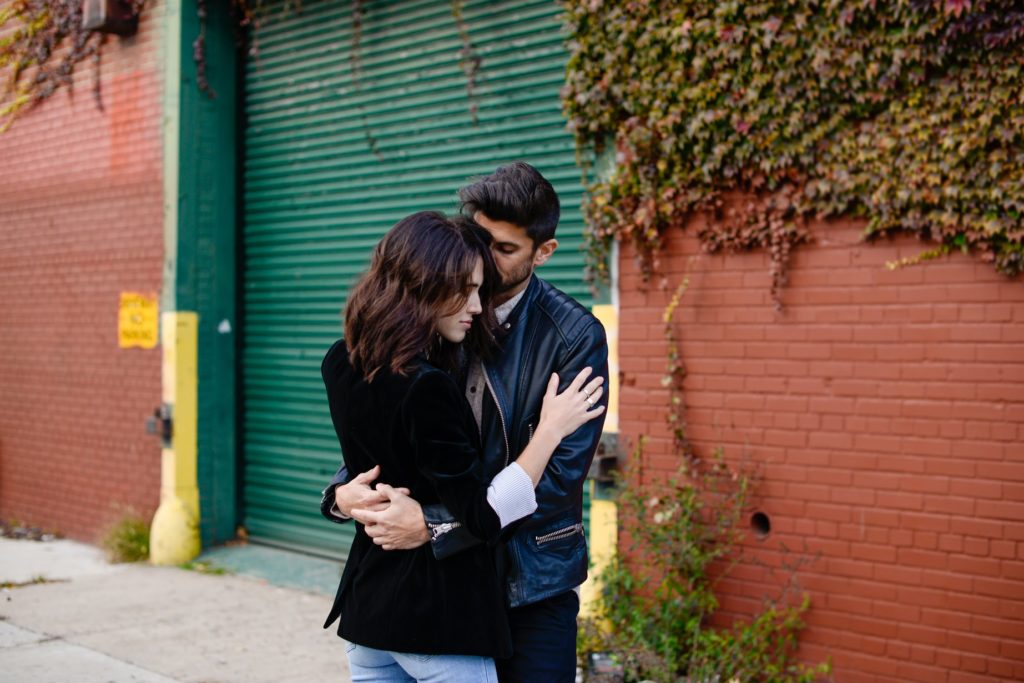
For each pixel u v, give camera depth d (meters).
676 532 4.45
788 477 4.30
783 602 4.31
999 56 3.75
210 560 6.58
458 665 2.31
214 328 6.93
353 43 6.26
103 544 6.90
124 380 7.13
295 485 6.69
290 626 5.23
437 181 5.80
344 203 6.36
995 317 3.82
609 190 4.73
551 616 2.51
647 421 4.68
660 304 4.65
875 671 4.07
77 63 7.55
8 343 8.24
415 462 2.27
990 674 3.81
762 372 4.37
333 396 2.41
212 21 6.91
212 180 6.92
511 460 2.51
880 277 4.08
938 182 3.89
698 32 4.38
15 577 6.26
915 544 3.99
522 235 2.49
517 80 5.38
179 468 6.70
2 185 8.29
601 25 4.71
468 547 2.29
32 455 8.02
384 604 2.31
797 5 4.16
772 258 4.31
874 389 4.09
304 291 6.63
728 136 4.38
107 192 7.29
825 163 4.15
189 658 4.70
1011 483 3.79
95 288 7.40
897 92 3.98
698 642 4.38
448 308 2.27
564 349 2.53
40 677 4.39
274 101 6.82
